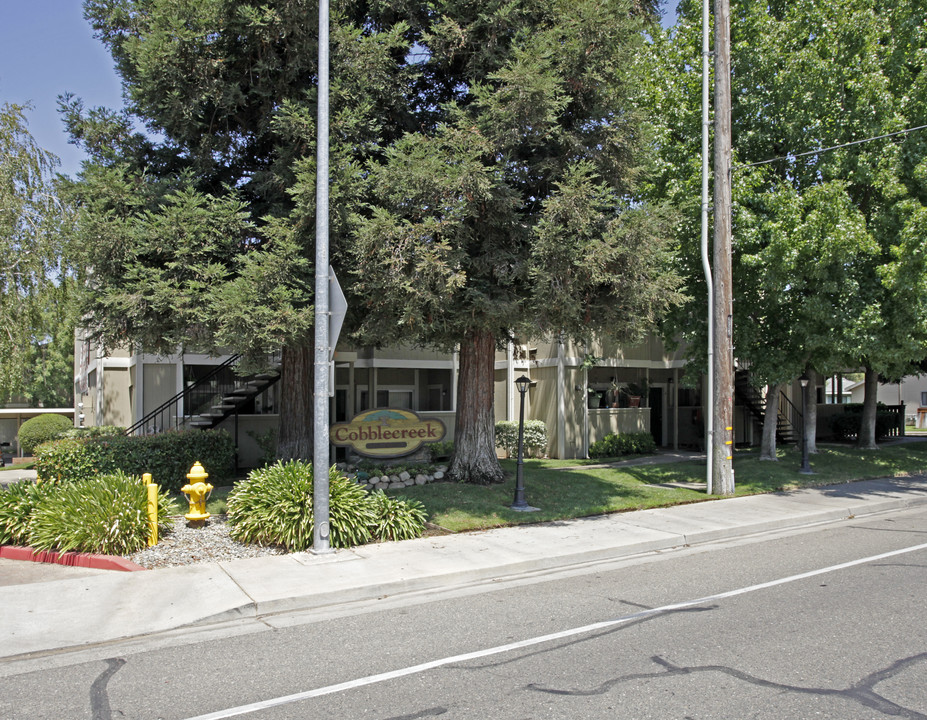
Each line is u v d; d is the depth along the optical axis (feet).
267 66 32.17
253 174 35.19
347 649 17.79
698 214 45.32
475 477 40.37
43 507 28.14
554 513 34.76
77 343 83.61
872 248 40.11
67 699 14.85
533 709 13.87
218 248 31.14
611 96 33.91
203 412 53.67
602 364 64.18
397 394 63.05
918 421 141.08
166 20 30.76
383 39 32.12
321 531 27.04
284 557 26.63
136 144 35.99
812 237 40.93
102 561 25.70
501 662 16.58
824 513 37.17
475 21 33.19
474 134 30.37
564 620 19.89
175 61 30.86
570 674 15.69
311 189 29.22
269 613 21.31
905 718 13.21
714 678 15.24
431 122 36.88
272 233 30.48
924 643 17.31
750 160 47.32
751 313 48.60
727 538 32.48
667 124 49.65
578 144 33.19
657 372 76.02
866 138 42.88
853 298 43.50
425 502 35.55
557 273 29.78
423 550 27.96
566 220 30.27
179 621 19.89
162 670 16.49
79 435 46.75
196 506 30.89
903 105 43.11
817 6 44.78
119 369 53.67
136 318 30.66
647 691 14.61
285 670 16.37
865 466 54.34
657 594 22.54
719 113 41.55
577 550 28.09
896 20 44.14
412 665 16.53
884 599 21.35
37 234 47.03
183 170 33.32
